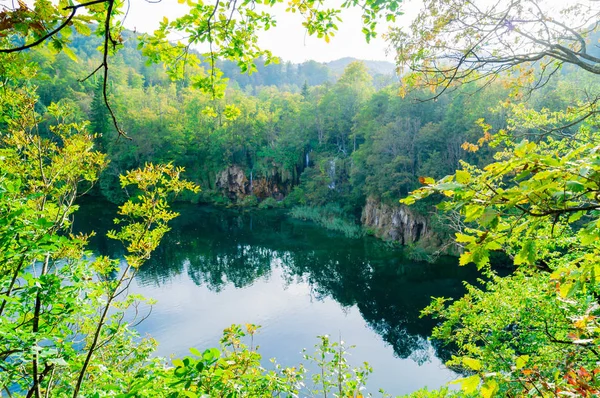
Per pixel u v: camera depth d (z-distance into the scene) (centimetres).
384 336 1797
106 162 580
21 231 330
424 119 3522
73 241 339
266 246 3309
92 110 4894
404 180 3111
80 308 412
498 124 2541
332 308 2117
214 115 384
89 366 451
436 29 439
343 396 607
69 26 172
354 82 5331
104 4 185
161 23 285
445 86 471
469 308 733
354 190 3922
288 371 547
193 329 1831
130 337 614
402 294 2236
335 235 3591
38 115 544
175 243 3350
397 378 1455
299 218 4319
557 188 149
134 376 465
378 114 4300
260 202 5169
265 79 15125
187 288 2362
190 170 5528
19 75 314
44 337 314
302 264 2875
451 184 156
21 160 525
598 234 163
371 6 294
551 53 384
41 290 371
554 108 1794
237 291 2358
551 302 553
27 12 160
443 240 2791
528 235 169
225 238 3544
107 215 3881
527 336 612
